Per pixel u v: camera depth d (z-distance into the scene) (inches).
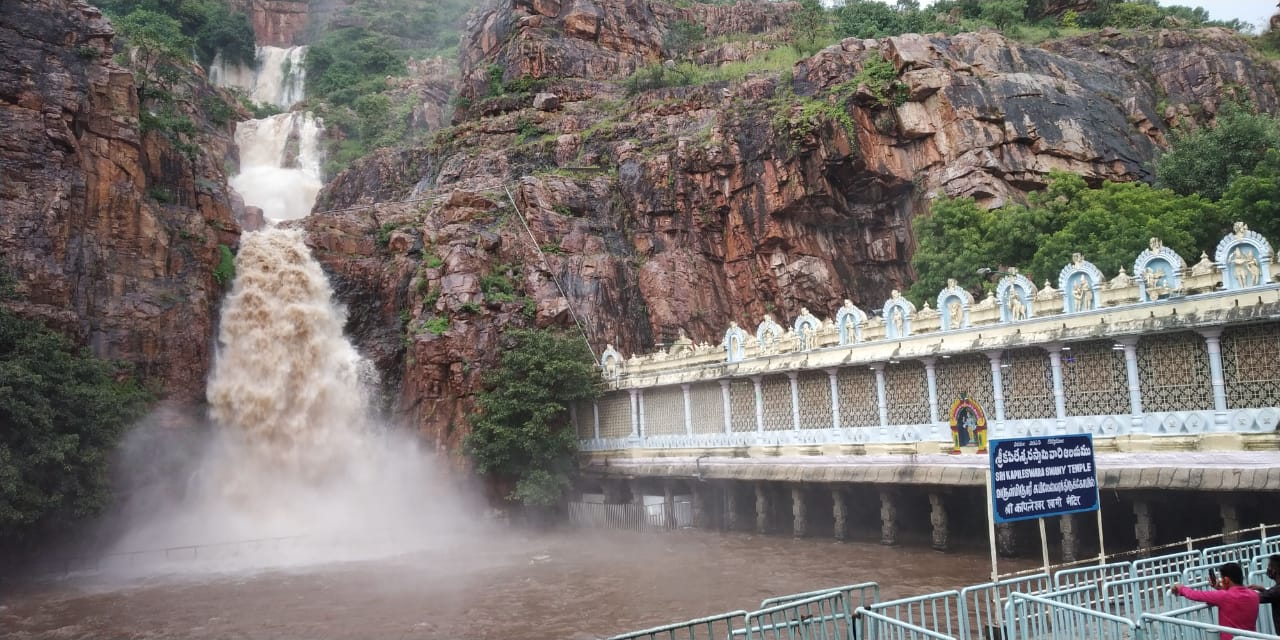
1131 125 2183.8
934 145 2028.8
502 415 1669.5
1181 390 976.3
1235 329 932.0
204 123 3253.0
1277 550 695.1
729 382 1521.9
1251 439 906.1
